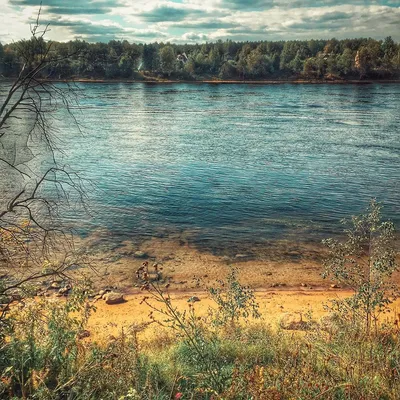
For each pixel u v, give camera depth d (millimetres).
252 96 89250
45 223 17125
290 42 187000
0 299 6203
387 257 7918
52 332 5590
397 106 69812
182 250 16625
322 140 41188
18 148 26984
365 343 6543
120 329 10133
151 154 34438
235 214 20906
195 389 4707
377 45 172750
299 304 12344
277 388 4684
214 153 35125
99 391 4961
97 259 15250
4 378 4445
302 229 19062
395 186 25906
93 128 47094
